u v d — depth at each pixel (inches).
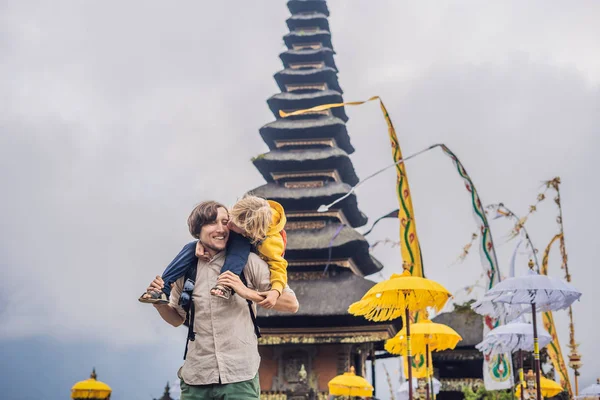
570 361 1537.9
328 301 1782.7
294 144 2127.2
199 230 286.4
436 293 746.2
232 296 279.9
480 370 1995.6
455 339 973.2
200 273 286.0
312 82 2245.3
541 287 761.6
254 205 284.8
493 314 902.4
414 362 1120.8
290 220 1991.9
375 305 754.8
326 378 1784.0
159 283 280.1
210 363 274.7
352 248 1894.7
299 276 1905.8
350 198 2006.6
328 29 2356.1
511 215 1366.9
